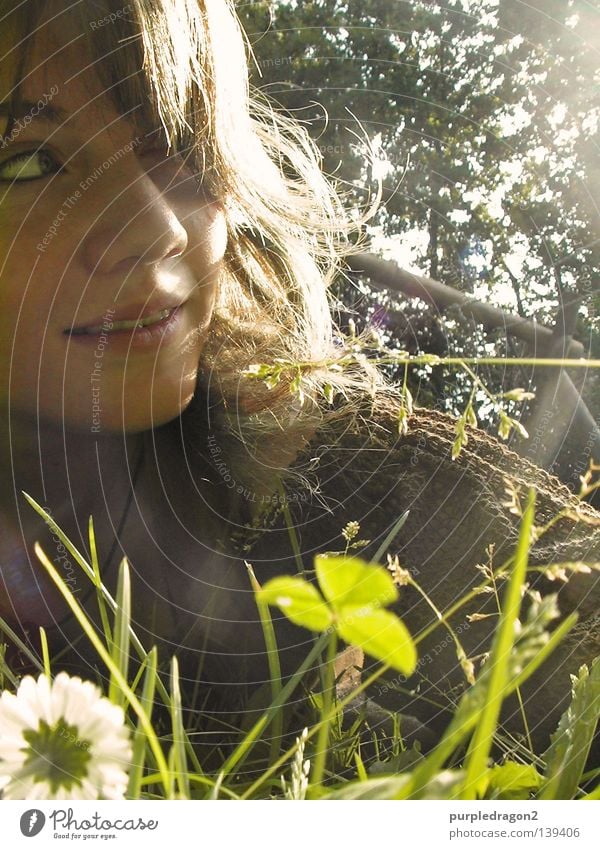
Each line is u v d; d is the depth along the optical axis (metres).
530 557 0.34
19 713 0.14
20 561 0.36
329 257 0.50
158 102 0.33
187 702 0.33
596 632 0.31
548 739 0.31
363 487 0.39
